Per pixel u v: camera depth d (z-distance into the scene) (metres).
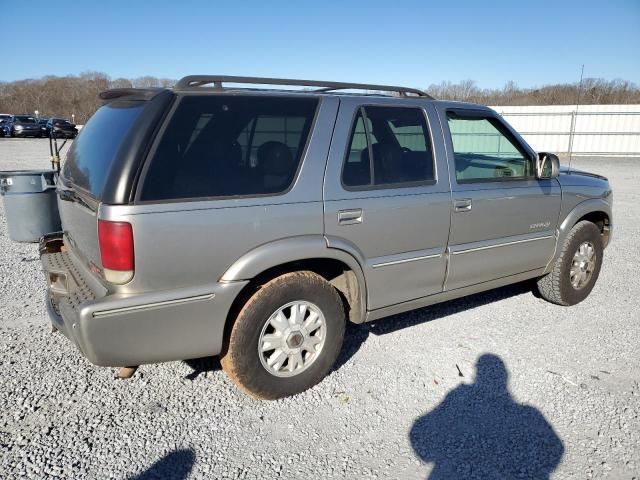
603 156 28.20
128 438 2.93
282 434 3.00
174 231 2.77
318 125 3.32
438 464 2.76
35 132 41.00
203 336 2.98
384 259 3.63
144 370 3.71
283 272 3.33
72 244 3.47
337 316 3.48
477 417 3.19
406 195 3.67
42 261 3.57
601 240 5.25
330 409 3.26
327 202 3.29
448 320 4.71
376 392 3.47
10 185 6.40
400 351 4.07
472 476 2.68
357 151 3.50
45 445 2.84
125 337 2.76
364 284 3.56
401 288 3.79
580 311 5.00
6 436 2.91
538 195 4.55
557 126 29.16
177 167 2.81
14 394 3.34
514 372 3.76
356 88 3.72
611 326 4.63
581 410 3.28
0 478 2.57
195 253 2.85
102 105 3.61
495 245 4.29
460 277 4.14
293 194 3.17
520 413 3.24
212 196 2.90
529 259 4.64
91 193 2.91
